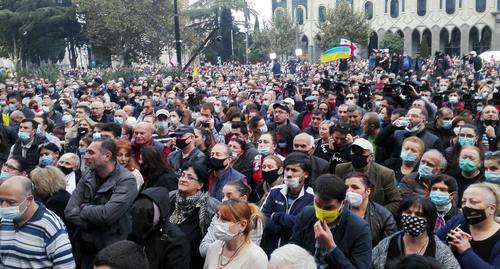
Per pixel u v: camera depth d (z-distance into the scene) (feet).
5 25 195.93
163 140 30.12
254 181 22.88
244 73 118.11
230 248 14.15
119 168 17.74
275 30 219.61
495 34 229.25
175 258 13.89
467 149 20.45
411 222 13.35
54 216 14.98
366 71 101.60
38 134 29.55
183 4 171.83
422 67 101.35
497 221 14.92
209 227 15.88
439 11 236.63
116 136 26.04
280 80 79.66
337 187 13.67
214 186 20.67
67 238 14.97
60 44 202.59
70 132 31.99
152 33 158.51
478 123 31.99
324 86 53.78
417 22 240.12
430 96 42.55
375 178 18.95
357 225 14.03
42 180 18.39
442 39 239.09
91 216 16.65
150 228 13.80
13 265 14.42
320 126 26.99
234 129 28.04
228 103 51.88
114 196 17.06
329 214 13.74
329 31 192.13
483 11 230.89
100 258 9.37
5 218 14.21
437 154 19.40
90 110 36.04
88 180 17.79
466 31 233.35
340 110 33.24
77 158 22.47
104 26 157.38
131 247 9.68
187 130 24.43
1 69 116.67
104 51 170.50
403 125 25.40
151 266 13.75
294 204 18.03
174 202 16.98
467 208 14.30
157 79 81.10
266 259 14.06
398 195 18.99
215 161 20.35
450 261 13.30
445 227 15.52
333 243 13.44
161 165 20.16
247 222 13.94
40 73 115.85
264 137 24.04
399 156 25.09
